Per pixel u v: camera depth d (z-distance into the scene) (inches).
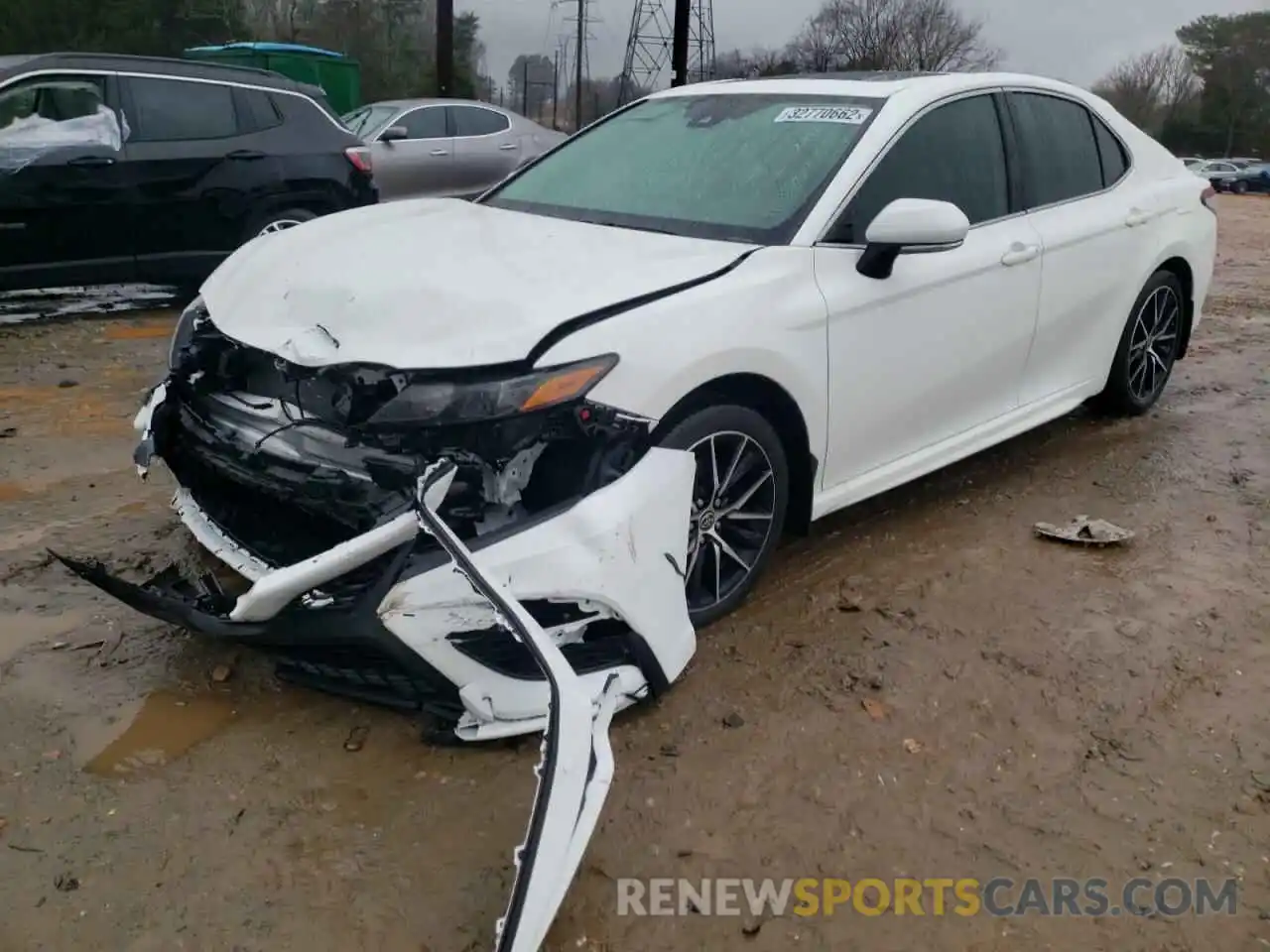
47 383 237.1
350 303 116.9
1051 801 107.7
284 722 116.6
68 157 287.7
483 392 105.3
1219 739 118.0
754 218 140.6
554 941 89.6
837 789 108.2
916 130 152.8
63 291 321.1
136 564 149.6
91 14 1392.7
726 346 121.0
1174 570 155.9
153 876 94.8
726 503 132.0
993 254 159.5
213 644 130.6
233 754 111.0
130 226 301.0
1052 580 151.9
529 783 107.0
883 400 145.9
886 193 146.4
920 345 149.1
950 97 159.8
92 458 190.9
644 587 110.7
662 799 105.8
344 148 339.0
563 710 90.2
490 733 107.0
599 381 109.3
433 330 110.1
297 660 113.6
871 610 142.3
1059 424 217.9
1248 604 146.5
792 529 143.9
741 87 170.9
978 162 163.3
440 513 106.0
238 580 144.4
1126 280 192.4
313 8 1679.4
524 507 110.5
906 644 134.4
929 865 99.3
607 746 94.7
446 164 476.4
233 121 317.7
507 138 497.0
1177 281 210.7
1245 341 304.0
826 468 141.8
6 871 94.8
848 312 136.6
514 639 107.0
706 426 123.9
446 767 109.3
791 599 144.6
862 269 139.3
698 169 153.3
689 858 99.0
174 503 137.2
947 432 162.1
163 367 253.0
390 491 109.7
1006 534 166.7
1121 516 174.4
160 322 305.4
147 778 107.0
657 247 133.6
